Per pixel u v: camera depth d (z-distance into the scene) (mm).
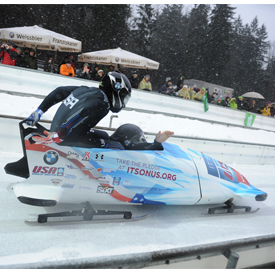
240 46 37625
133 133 2748
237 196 3084
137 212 2838
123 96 2422
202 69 32219
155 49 31672
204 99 10484
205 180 2916
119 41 25297
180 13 34000
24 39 10195
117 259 1676
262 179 4863
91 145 2473
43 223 2291
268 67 40719
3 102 5609
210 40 32281
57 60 19453
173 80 31328
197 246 1938
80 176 2410
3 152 3953
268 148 6199
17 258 1861
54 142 2340
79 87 2457
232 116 11375
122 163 2543
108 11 24188
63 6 23172
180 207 3129
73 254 2006
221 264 2229
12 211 2432
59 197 2299
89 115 2264
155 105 9352
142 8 29531
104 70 10984
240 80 36531
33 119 2400
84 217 2416
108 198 2539
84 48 24281
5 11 20766
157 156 2721
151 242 2344
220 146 5535
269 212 3461
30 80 7273
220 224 2902
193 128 7957
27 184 2295
